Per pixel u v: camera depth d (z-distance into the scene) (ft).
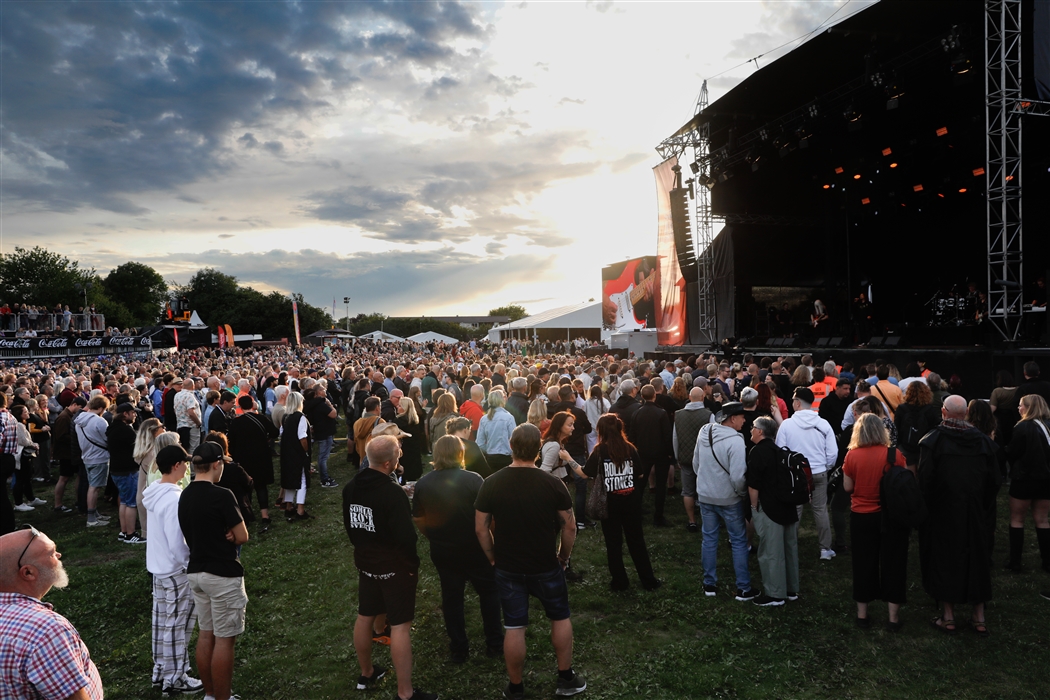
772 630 15.64
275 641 16.06
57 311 109.70
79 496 28.84
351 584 19.57
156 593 13.80
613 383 34.58
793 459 16.85
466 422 19.45
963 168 56.29
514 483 12.82
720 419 17.90
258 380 51.83
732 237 67.21
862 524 15.61
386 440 12.86
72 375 42.65
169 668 13.66
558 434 20.51
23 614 6.30
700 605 17.24
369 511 12.62
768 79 51.57
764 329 69.87
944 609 15.37
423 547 22.90
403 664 12.66
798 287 72.95
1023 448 18.17
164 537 13.61
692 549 21.59
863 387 25.90
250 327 264.52
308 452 27.17
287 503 26.89
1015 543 18.52
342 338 203.00
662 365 43.04
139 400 34.45
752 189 67.51
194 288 288.92
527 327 154.71
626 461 17.97
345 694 13.51
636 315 97.30
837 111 52.13
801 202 69.62
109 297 251.19
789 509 16.81
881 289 70.85
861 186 64.75
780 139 56.59
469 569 14.75
